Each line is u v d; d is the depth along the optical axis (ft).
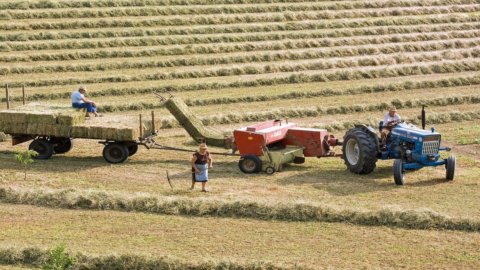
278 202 82.43
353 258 69.87
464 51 177.06
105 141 101.96
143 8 185.98
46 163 101.35
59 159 103.45
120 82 149.07
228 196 86.38
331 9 198.49
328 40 177.37
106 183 92.63
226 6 192.44
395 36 183.32
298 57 168.55
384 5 203.51
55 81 146.61
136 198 84.69
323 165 100.48
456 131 120.88
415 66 164.45
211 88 147.74
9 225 79.00
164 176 95.71
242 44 171.42
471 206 83.10
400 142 93.97
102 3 188.44
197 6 191.21
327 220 80.07
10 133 101.96
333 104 136.98
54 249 67.87
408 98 141.38
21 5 183.21
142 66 158.40
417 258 69.87
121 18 181.88
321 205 81.41
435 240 74.38
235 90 146.51
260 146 95.81
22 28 172.35
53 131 100.37
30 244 73.31
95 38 170.91
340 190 88.99
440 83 154.20
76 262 69.15
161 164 101.14
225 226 78.79
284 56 167.63
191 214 82.43
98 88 142.92
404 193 87.86
